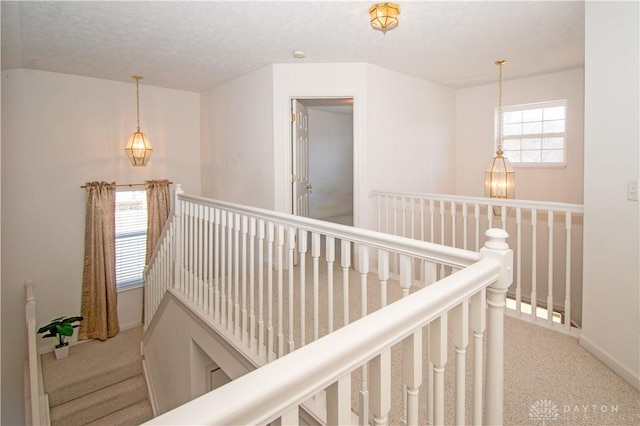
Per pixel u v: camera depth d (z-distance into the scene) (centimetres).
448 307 94
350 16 295
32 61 410
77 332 502
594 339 222
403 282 140
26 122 443
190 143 573
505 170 414
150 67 435
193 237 312
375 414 80
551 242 259
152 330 424
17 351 446
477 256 119
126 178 519
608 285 209
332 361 65
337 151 802
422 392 183
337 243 559
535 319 270
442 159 532
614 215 204
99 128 493
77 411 434
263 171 447
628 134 192
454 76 480
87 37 338
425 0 267
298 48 369
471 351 218
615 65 199
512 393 189
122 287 535
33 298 429
